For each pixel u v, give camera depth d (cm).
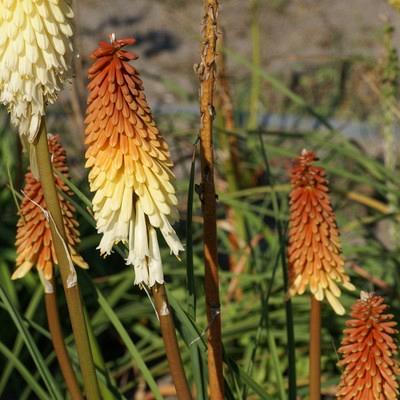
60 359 495
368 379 432
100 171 378
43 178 389
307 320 792
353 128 1396
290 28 1867
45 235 492
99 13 1973
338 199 1095
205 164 411
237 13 1958
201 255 894
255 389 518
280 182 1059
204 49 398
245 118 1321
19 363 581
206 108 403
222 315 832
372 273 862
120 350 893
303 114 1359
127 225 377
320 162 829
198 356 483
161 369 807
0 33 373
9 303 498
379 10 1930
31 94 376
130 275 853
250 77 1418
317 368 507
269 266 840
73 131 1189
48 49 376
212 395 445
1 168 952
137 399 792
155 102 1517
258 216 1003
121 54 371
